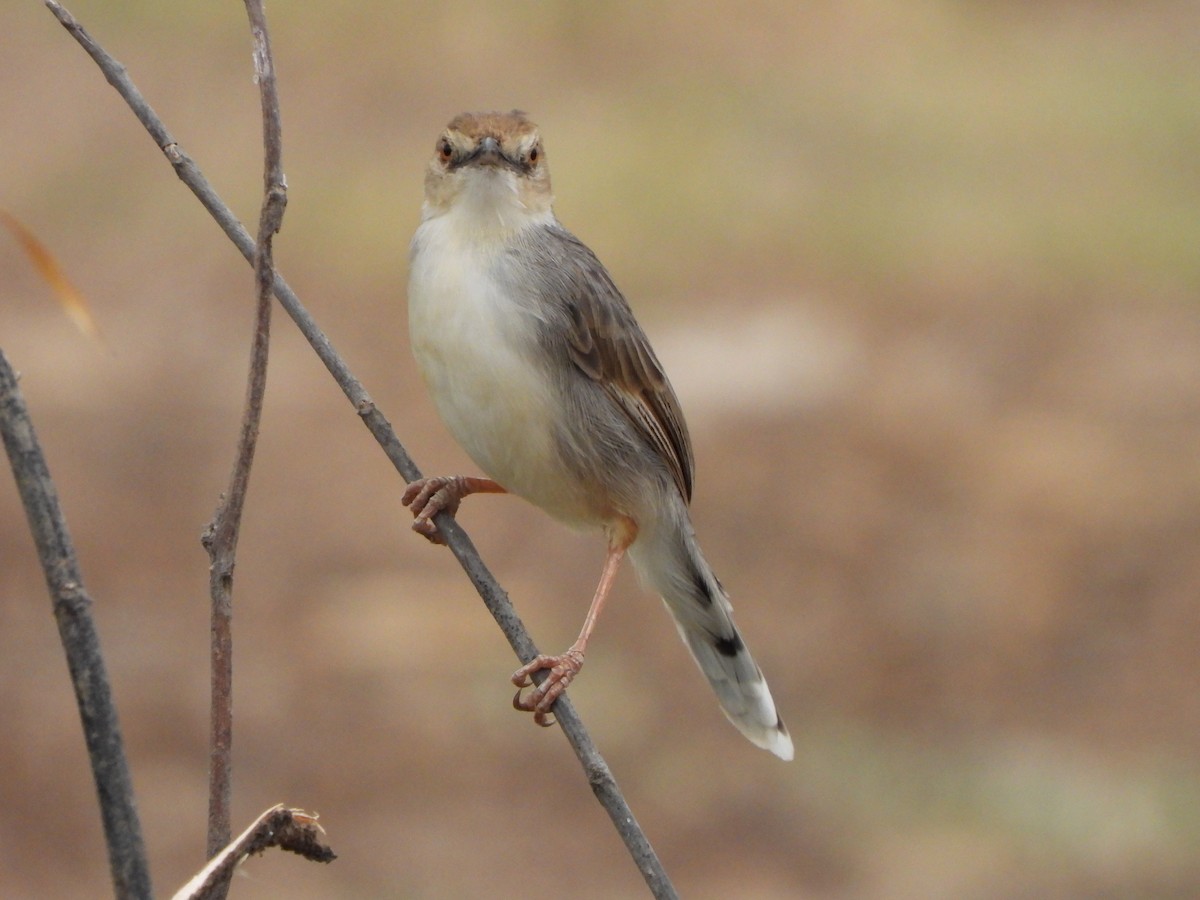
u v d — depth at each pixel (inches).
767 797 475.2
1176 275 821.2
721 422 674.2
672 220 829.8
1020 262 820.0
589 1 1068.5
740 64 1024.2
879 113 982.4
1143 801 472.4
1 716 479.5
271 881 427.2
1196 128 986.7
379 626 539.5
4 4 984.9
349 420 664.4
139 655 516.7
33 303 733.9
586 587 571.2
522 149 278.7
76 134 855.7
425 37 1003.9
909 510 620.1
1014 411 694.5
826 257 814.5
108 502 599.8
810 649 541.3
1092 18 1184.2
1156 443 671.1
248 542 586.2
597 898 430.6
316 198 813.9
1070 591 572.4
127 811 136.4
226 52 960.3
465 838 450.0
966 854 449.1
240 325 728.3
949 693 521.0
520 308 271.0
